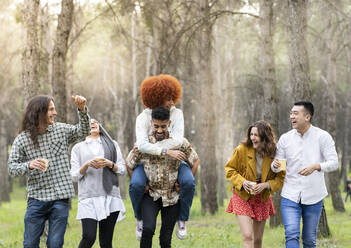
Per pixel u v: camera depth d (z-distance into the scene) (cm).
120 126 3045
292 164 538
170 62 1694
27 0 987
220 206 2289
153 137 524
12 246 882
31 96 978
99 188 560
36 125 480
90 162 546
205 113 1738
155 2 1627
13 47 2047
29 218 474
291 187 536
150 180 529
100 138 591
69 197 484
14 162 470
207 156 1738
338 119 3747
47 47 1711
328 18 1911
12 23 2052
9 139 3703
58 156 486
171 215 535
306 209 537
